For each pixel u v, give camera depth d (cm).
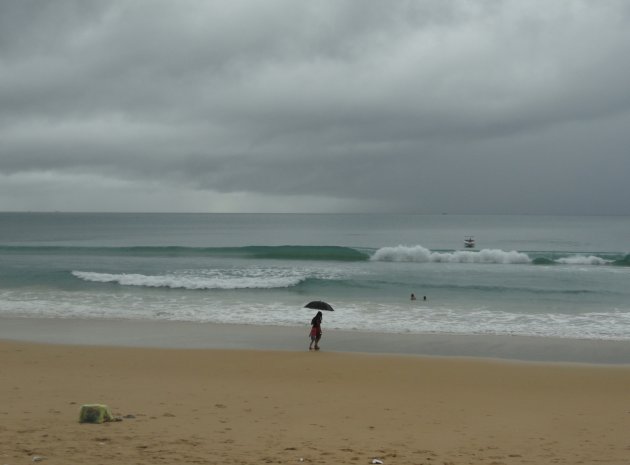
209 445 774
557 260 4475
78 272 3600
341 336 2005
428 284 3303
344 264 4366
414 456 757
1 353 1659
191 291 3044
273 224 17075
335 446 796
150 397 1127
